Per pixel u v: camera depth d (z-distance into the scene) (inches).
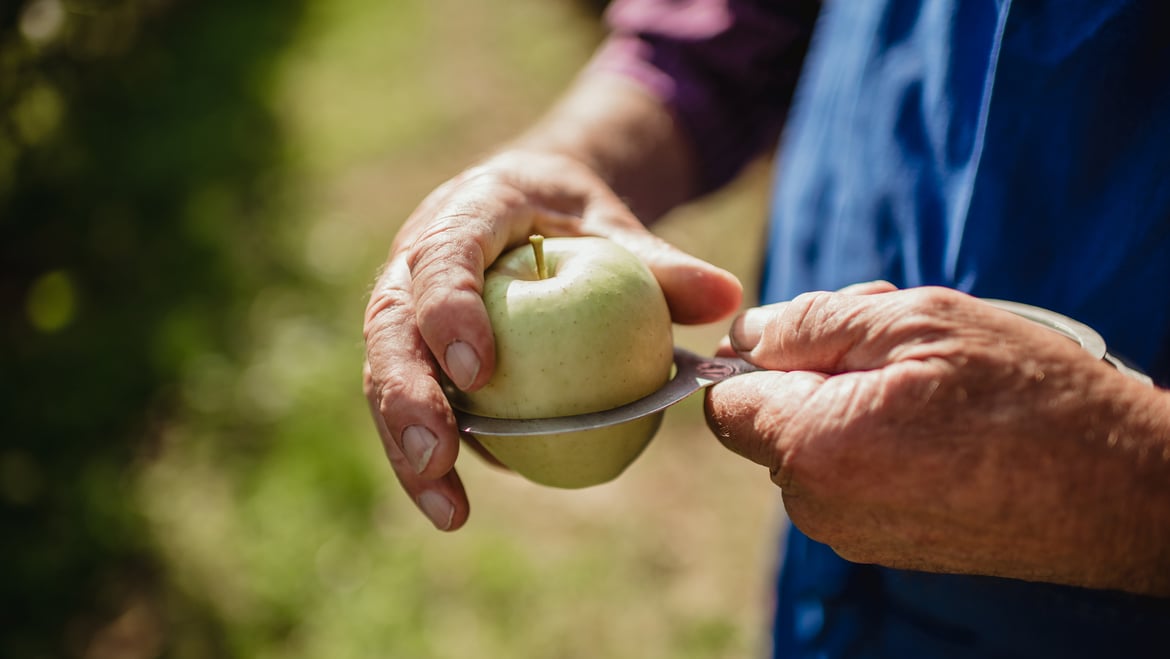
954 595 45.3
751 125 67.6
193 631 100.7
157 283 155.9
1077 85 39.2
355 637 100.8
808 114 59.1
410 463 40.1
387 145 209.0
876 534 35.8
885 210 48.4
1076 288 41.1
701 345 147.0
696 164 65.5
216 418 128.0
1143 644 41.0
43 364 135.9
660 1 66.6
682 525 119.3
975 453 32.6
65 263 160.9
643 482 126.3
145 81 228.4
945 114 44.5
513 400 43.8
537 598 107.3
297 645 100.3
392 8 287.9
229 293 153.4
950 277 44.3
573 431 42.2
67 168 182.5
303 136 211.5
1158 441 31.8
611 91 64.0
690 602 108.3
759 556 114.4
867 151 49.6
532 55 255.4
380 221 180.1
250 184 189.0
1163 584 33.9
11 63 164.6
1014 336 33.5
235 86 233.3
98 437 124.4
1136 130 38.7
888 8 49.1
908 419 33.2
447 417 40.0
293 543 110.6
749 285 161.0
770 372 38.3
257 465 120.9
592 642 103.2
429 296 41.1
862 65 50.9
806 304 38.5
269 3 286.4
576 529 117.5
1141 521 32.4
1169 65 37.8
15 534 109.1
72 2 191.5
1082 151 39.7
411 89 235.9
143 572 107.1
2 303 151.8
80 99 199.2
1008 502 32.9
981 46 43.1
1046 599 42.3
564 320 43.4
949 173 44.6
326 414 128.9
